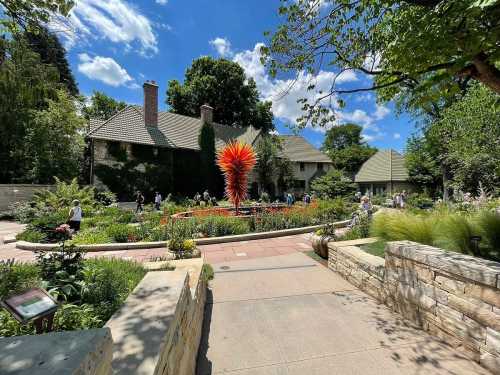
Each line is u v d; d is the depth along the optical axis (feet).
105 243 26.35
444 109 37.47
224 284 16.05
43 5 11.22
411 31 10.43
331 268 18.78
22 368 2.62
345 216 44.98
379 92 17.42
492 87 10.93
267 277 17.25
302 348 9.52
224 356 9.16
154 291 7.68
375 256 15.29
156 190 72.02
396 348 9.37
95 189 60.64
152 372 4.28
